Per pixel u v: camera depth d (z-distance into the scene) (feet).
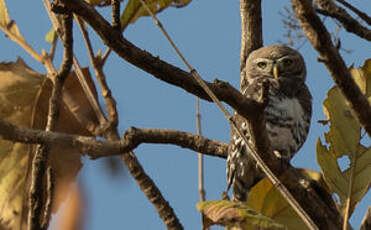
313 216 26.45
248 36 35.96
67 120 33.30
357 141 22.77
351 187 22.53
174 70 23.00
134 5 33.06
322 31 18.30
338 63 19.01
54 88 29.17
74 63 31.78
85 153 24.89
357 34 23.77
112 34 22.09
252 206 26.73
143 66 22.82
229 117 20.15
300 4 17.94
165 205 28.27
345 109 23.02
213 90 22.56
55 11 21.93
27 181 33.35
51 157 30.94
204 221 22.62
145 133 26.73
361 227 23.02
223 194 30.37
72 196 22.31
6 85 34.53
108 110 30.55
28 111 34.63
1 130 25.41
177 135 28.86
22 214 33.22
